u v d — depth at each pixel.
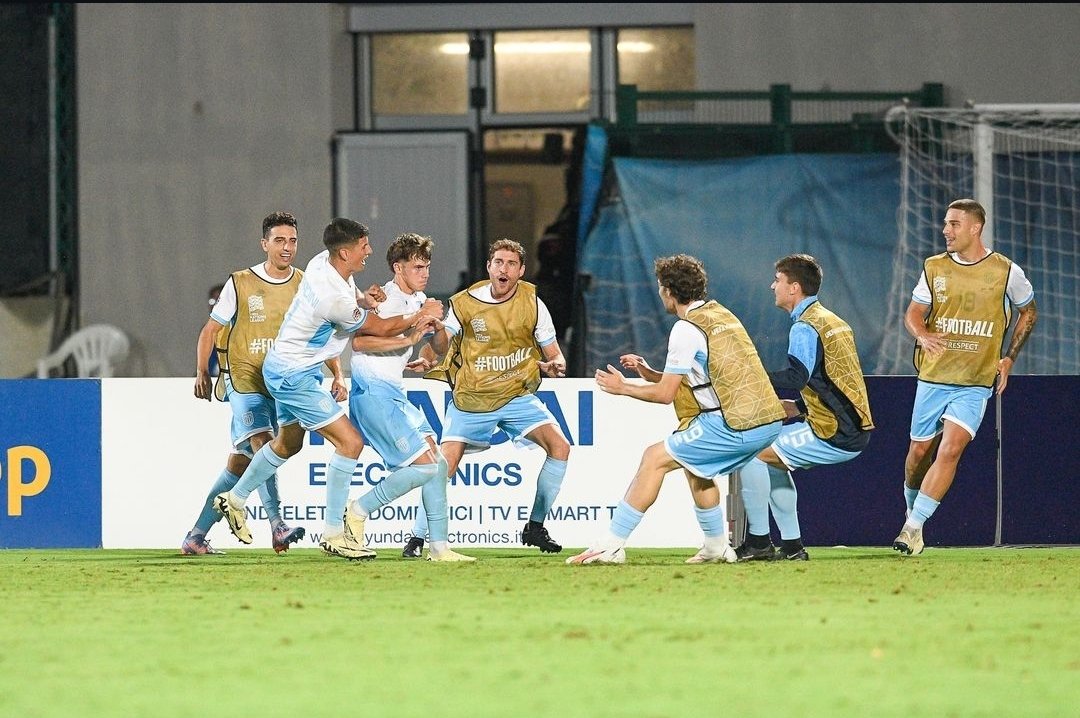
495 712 15.71
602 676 17.59
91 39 62.50
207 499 32.97
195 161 62.16
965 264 32.00
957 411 31.95
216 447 35.19
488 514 34.78
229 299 31.91
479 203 61.12
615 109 57.22
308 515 34.84
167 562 31.42
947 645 19.73
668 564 30.11
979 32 56.78
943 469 32.03
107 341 61.59
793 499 30.97
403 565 30.03
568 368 53.84
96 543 35.19
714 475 29.48
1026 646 19.67
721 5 58.34
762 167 53.41
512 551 34.19
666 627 21.19
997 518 35.47
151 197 62.41
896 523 35.28
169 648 19.62
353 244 29.55
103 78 62.53
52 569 29.78
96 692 16.81
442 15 61.25
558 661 18.55
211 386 33.53
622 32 60.69
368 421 30.62
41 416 35.25
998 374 32.69
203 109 62.03
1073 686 17.06
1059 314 51.50
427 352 32.19
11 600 24.56
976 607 23.33
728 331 28.86
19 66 62.97
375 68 62.34
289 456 31.22
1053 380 35.69
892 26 57.25
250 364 31.81
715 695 16.53
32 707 16.05
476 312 32.00
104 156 62.62
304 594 25.06
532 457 34.75
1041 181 51.91
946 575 27.94
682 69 60.56
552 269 59.59
